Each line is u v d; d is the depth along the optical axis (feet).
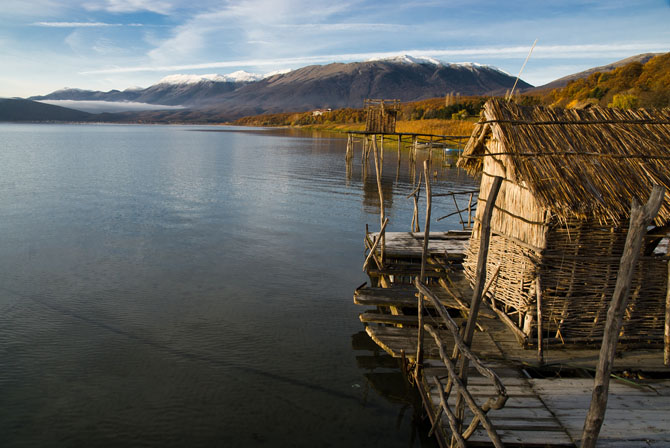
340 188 128.26
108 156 216.54
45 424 26.40
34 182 123.44
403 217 92.27
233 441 25.43
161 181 133.39
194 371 32.71
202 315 42.50
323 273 55.42
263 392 30.27
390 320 35.47
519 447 20.63
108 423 26.68
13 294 46.11
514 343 30.83
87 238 68.69
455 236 61.62
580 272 29.63
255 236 73.00
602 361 13.84
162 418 27.30
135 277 52.37
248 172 161.58
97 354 34.71
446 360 20.97
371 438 25.85
